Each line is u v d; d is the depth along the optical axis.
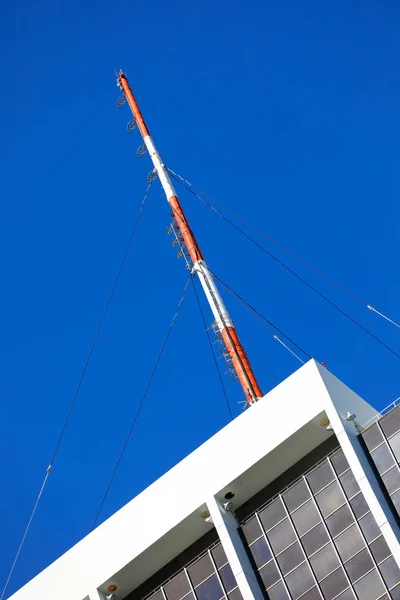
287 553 79.44
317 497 80.06
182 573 82.12
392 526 76.69
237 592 79.75
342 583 76.94
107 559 84.31
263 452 81.94
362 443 80.62
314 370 82.69
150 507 84.19
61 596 84.69
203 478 83.12
